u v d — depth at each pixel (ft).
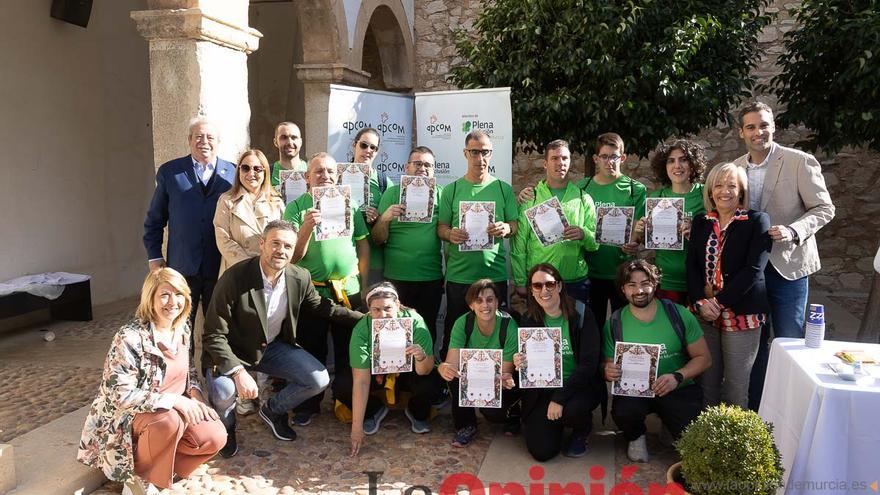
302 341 13.51
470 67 21.40
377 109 18.71
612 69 17.87
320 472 11.40
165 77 14.79
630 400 11.48
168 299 10.03
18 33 20.24
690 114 19.21
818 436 8.57
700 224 11.91
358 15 23.93
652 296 11.78
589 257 14.55
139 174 25.86
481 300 11.86
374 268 15.20
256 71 31.40
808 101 20.08
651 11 18.12
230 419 11.71
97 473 10.79
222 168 14.15
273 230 11.62
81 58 22.77
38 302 19.77
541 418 11.70
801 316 12.25
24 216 20.59
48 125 21.47
